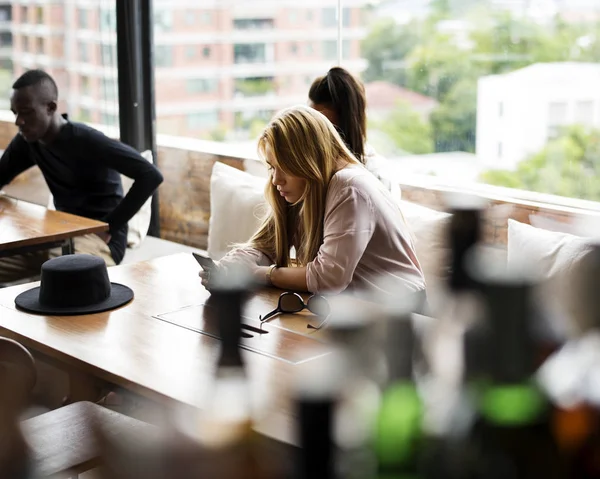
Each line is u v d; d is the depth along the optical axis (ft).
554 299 2.51
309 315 7.31
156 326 7.11
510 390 2.50
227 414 2.49
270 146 8.09
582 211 10.03
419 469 2.47
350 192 8.04
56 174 12.92
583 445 2.46
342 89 9.53
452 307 2.79
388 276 8.18
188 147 14.65
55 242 10.66
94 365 6.22
